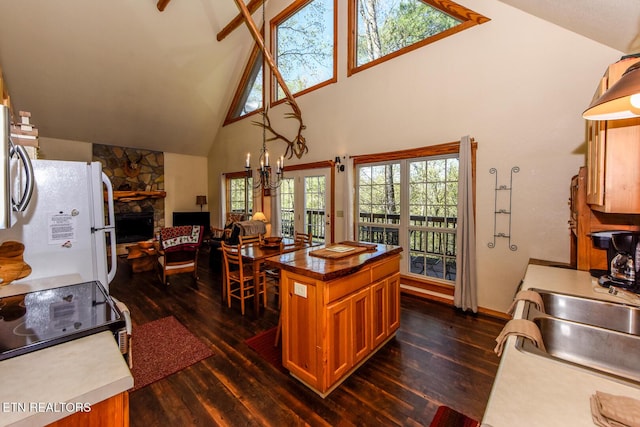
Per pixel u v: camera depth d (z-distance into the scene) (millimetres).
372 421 1726
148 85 5719
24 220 1682
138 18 4699
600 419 679
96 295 1484
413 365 2279
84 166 1895
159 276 4641
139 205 7016
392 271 2598
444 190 3625
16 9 3990
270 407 1847
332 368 1922
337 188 4773
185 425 1715
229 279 3520
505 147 3104
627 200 1320
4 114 987
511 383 840
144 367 2273
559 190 2814
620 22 1788
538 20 2873
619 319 1479
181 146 7488
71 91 5223
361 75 4375
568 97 2742
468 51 3318
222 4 5113
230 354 2465
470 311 3314
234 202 7414
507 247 3121
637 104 1190
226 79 6484
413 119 3809
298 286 2004
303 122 5309
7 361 916
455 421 1705
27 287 1591
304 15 5320
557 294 1643
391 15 4125
